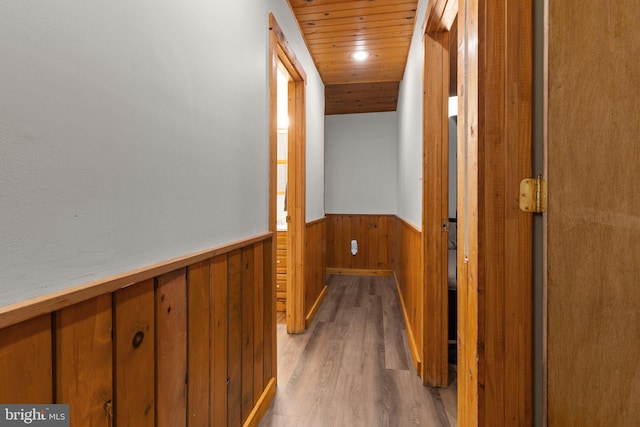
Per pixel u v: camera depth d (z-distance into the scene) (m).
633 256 0.83
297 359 2.31
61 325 0.64
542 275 0.92
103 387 0.74
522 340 0.94
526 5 0.93
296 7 2.42
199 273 1.13
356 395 1.88
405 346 2.53
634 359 0.84
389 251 4.88
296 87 2.81
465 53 1.11
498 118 0.95
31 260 0.60
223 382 1.30
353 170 5.05
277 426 1.62
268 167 1.85
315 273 3.36
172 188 1.00
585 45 0.84
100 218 0.75
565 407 0.86
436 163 2.03
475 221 0.98
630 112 0.83
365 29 2.73
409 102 3.09
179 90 1.03
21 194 0.58
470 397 1.05
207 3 1.20
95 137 0.73
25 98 0.59
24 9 0.59
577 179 0.85
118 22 0.79
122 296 0.79
